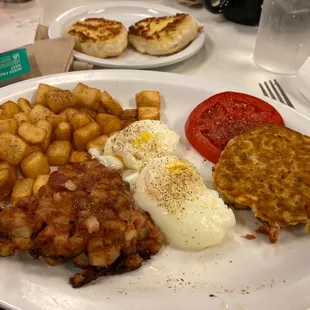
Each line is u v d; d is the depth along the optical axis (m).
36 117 0.29
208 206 0.24
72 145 0.29
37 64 0.35
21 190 0.25
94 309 0.19
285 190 0.25
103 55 0.38
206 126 0.30
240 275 0.22
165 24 0.41
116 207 0.22
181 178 0.24
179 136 0.29
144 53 0.39
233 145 0.27
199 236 0.23
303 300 0.20
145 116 0.30
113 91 0.33
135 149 0.27
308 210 0.24
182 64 0.39
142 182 0.25
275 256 0.23
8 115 0.29
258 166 0.26
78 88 0.31
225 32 0.45
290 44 0.37
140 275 0.22
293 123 0.30
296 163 0.26
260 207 0.24
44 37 0.40
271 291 0.20
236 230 0.24
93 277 0.21
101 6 0.46
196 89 0.33
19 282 0.20
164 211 0.23
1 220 0.21
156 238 0.22
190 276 0.22
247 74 0.38
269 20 0.37
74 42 0.37
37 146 0.27
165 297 0.20
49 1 0.49
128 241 0.21
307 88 0.34
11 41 0.33
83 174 0.23
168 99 0.33
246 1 0.44
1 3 0.40
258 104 0.31
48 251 0.21
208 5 0.44
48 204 0.21
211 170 0.28
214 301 0.20
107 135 0.29
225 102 0.31
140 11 0.47
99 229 0.21
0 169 0.25
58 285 0.20
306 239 0.24
